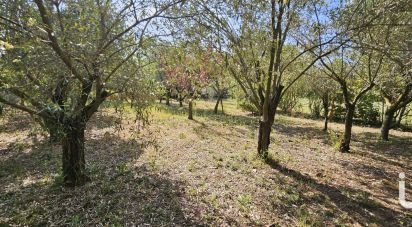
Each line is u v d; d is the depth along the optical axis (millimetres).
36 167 5723
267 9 5434
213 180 5387
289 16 5680
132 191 4672
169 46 4242
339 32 5789
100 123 9695
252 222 3939
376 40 5906
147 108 4500
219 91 17422
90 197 4375
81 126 4465
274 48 5797
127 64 4062
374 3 5465
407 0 4926
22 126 8688
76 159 4668
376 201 4887
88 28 3521
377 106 14852
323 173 6293
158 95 4586
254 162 6645
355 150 8812
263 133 6859
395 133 12586
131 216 3908
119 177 5234
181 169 5906
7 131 8289
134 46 3936
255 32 5555
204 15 4633
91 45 3514
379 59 7172
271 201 4629
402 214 4441
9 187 4734
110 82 4051
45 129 4070
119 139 8008
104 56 3746
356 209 4547
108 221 3762
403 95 9922
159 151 7164
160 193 4652
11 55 2885
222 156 7047
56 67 3412
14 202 4188
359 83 8852
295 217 4164
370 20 5336
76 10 3594
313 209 4453
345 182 5809
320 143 9570
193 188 4910
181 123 11789
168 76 5035
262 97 6742
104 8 3709
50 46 3244
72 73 3586
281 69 6469
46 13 3170
